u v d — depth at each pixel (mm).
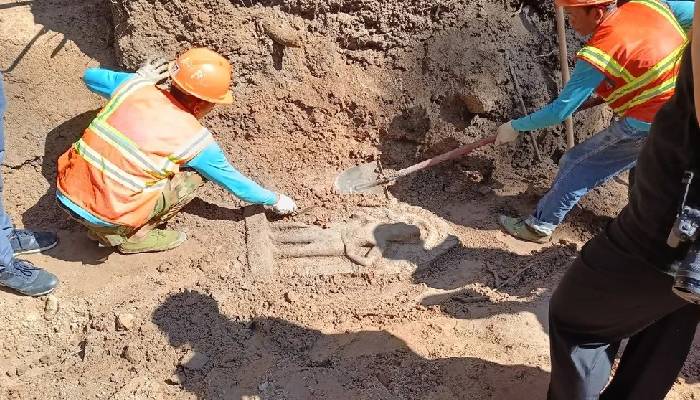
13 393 2926
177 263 3447
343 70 3945
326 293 3373
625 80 2916
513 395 2855
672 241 1766
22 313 3221
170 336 3088
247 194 3473
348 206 3814
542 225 3594
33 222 3693
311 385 2879
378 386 2887
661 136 1799
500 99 3910
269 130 3955
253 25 3797
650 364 2314
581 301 2156
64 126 3789
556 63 4129
